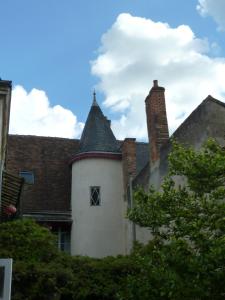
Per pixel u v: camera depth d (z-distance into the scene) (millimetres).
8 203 13812
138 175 18156
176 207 7867
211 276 6262
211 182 7707
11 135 23172
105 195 19609
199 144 13539
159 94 17500
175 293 6656
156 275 7055
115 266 11922
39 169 21812
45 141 23438
